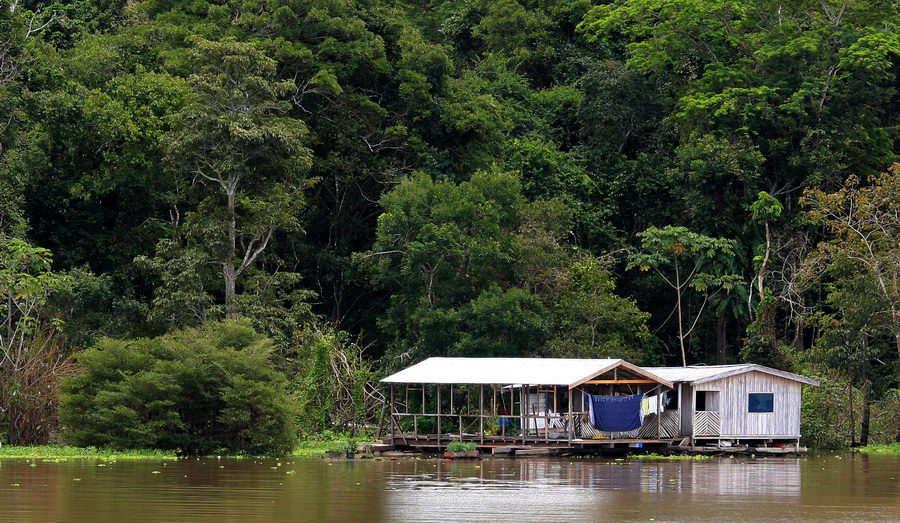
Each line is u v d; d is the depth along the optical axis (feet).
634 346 264.93
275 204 236.02
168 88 247.70
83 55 256.52
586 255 274.98
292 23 273.13
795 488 134.21
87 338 219.61
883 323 217.56
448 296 248.32
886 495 126.62
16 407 187.83
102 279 235.61
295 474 147.43
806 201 241.96
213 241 230.48
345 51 272.92
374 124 281.13
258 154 232.94
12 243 211.00
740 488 133.59
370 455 184.96
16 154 233.55
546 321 245.45
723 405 204.74
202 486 129.18
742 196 285.23
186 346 179.63
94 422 179.63
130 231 255.50
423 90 278.05
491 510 110.11
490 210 248.73
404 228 249.55
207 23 273.54
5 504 111.55
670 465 172.14
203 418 182.29
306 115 273.95
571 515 107.14
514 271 252.21
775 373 208.64
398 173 278.26
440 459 184.75
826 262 251.39
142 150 243.60
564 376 194.80
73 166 247.70
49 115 232.32
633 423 196.95
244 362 179.01
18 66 238.07
